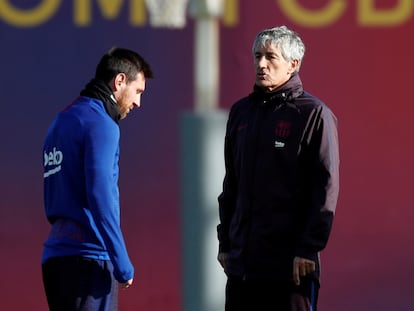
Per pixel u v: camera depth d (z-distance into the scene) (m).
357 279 23.61
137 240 24.02
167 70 23.80
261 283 15.14
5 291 24.39
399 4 23.28
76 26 24.05
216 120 15.06
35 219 24.20
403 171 23.36
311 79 23.56
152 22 23.78
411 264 23.42
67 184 14.83
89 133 14.64
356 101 23.45
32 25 24.14
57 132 14.98
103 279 14.88
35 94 24.17
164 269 24.03
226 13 23.61
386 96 23.38
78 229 14.79
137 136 23.94
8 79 24.20
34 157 24.20
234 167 15.56
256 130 15.05
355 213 23.50
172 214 23.94
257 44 15.09
